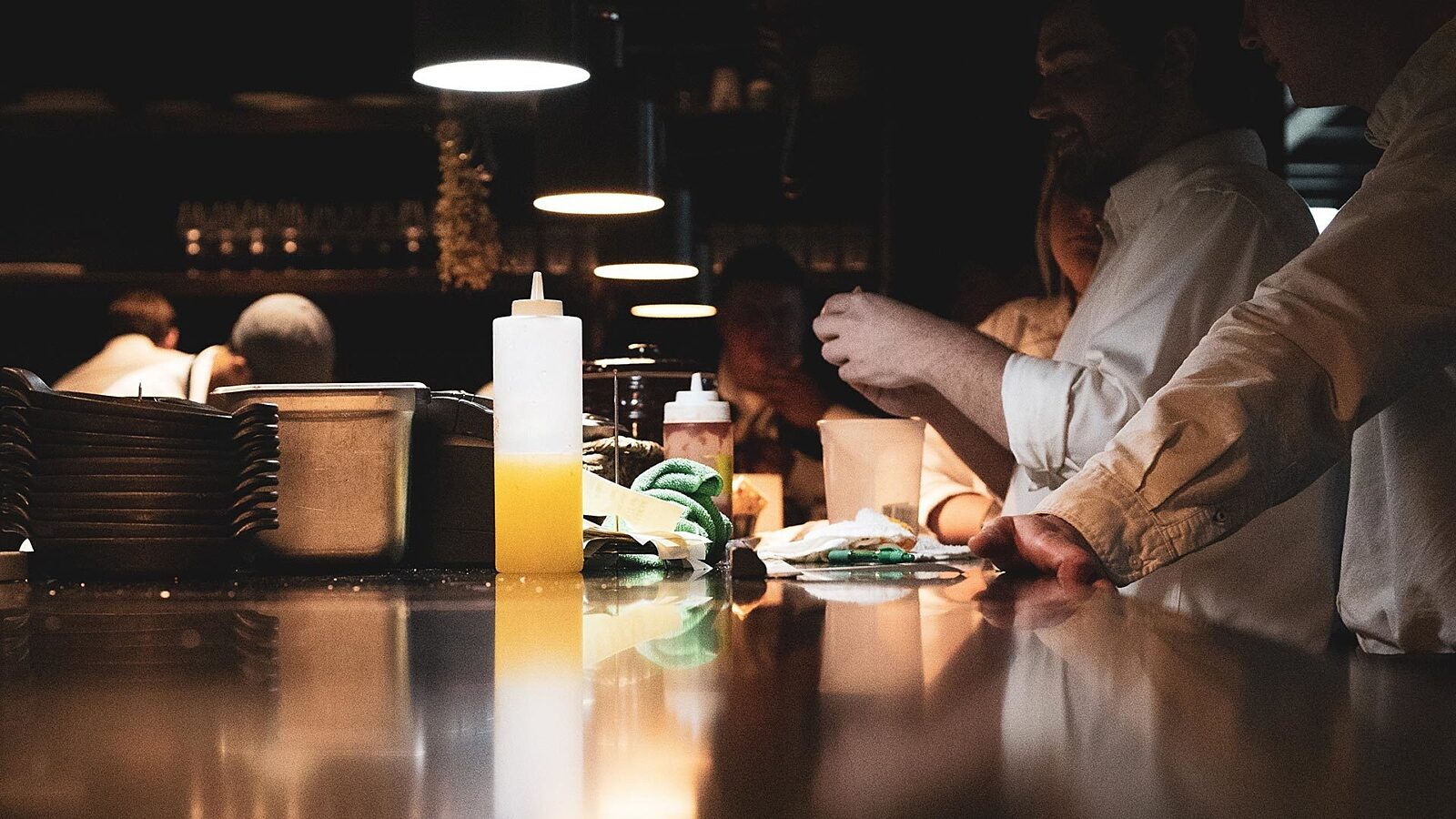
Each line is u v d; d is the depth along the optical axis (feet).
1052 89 7.63
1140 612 3.05
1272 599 6.37
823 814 1.18
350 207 17.51
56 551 4.14
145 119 17.54
